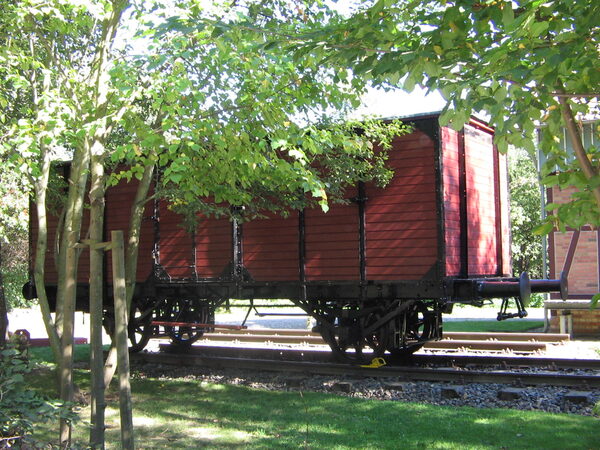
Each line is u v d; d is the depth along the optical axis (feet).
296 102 19.65
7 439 11.37
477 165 31.99
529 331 47.80
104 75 18.94
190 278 33.96
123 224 35.47
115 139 24.07
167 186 27.09
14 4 20.33
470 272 30.22
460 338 41.68
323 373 30.71
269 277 31.91
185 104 18.44
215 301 35.58
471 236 30.66
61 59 23.40
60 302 23.59
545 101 10.69
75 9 18.35
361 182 29.45
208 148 21.48
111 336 37.17
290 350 35.68
